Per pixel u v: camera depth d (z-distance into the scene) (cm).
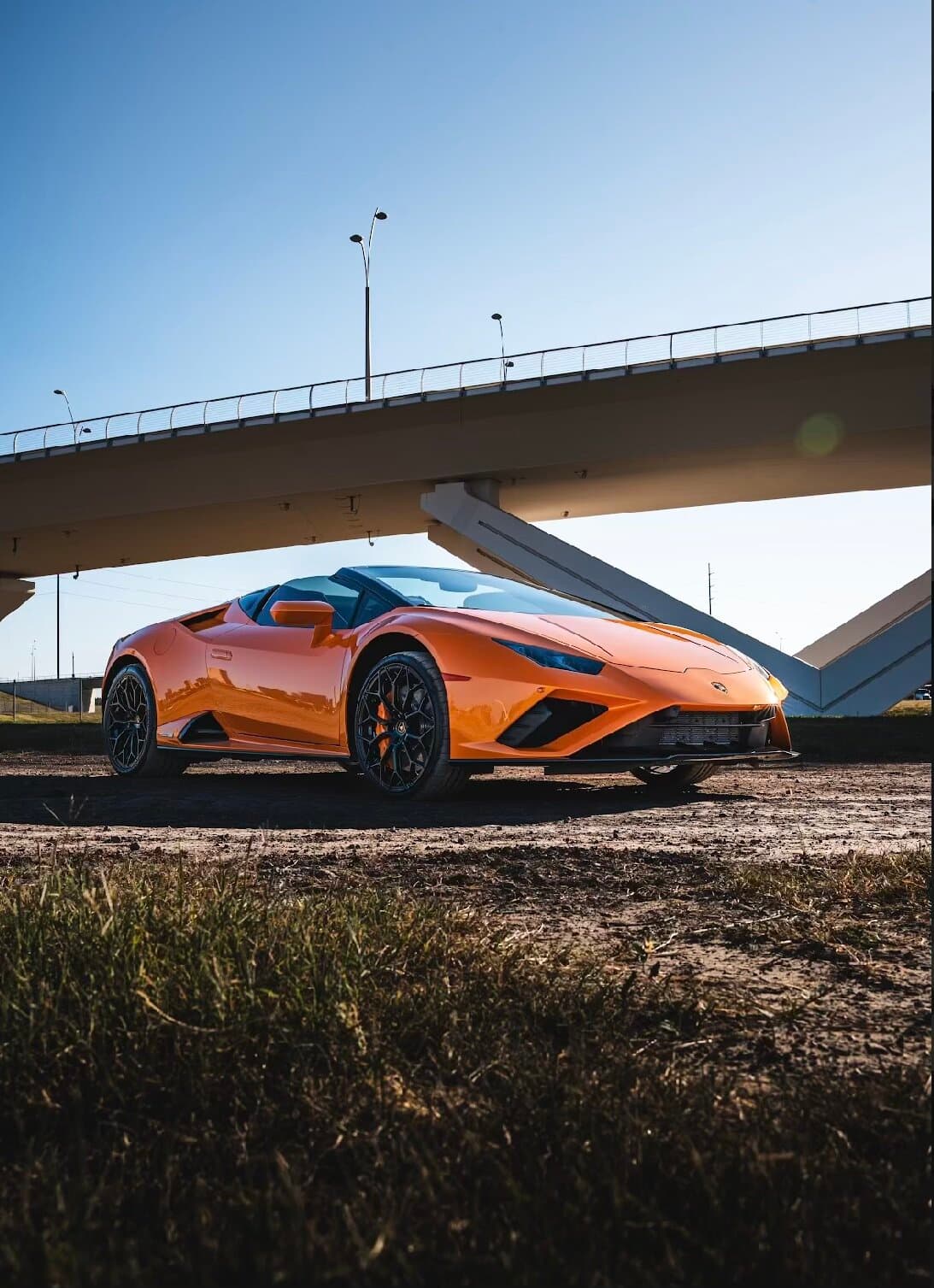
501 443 3191
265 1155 103
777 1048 140
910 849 308
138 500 3678
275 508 3656
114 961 155
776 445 2947
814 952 192
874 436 2850
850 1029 148
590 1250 82
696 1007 153
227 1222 87
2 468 3734
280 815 409
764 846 318
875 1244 83
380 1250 81
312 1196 95
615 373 2925
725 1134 103
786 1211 87
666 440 3031
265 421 3303
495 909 229
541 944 195
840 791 512
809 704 2650
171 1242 85
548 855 296
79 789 521
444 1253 82
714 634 2808
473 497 3266
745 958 189
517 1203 89
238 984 144
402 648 471
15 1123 112
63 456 3606
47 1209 90
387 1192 92
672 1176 94
